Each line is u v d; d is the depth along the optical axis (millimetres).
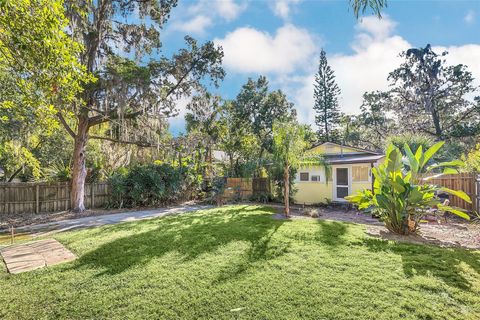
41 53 3193
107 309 2650
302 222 6637
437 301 2670
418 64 23359
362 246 4527
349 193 10992
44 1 3119
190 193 14680
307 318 2430
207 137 17844
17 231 7223
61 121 10203
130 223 7301
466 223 6840
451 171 5633
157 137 12211
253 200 13305
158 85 11320
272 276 3328
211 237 5219
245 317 2467
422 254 4055
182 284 3148
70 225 7789
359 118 28594
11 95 4922
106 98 9461
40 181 11164
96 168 12320
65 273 3580
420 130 24422
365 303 2652
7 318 2525
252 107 20750
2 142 9141
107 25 10445
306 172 12258
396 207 5289
